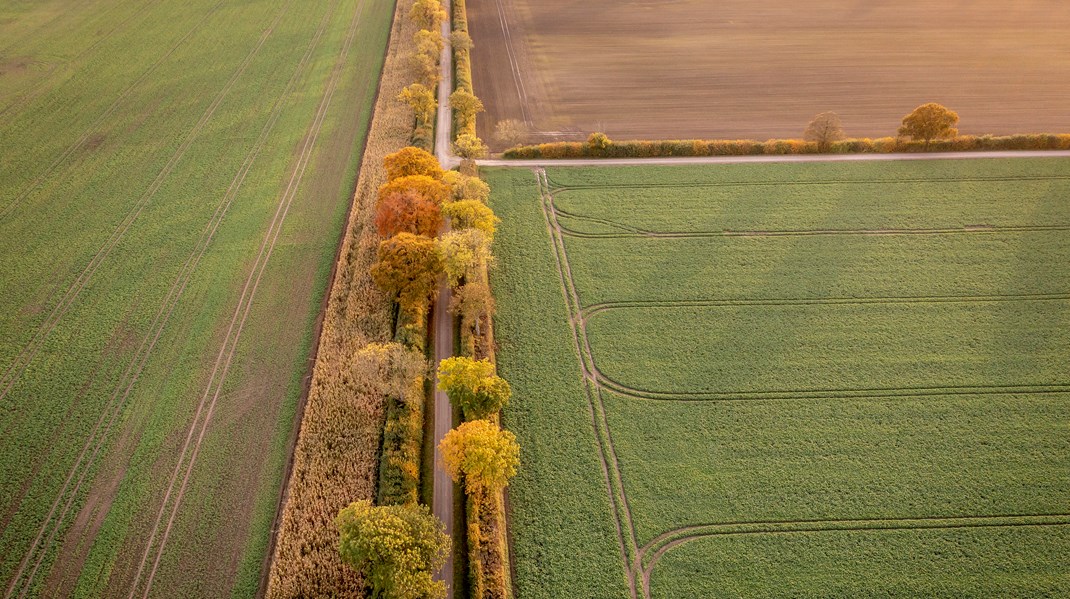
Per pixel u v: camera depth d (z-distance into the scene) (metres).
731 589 38.19
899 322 55.47
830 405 48.66
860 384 50.16
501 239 64.69
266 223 66.62
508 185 72.69
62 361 51.66
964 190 71.12
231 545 39.88
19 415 47.38
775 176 74.25
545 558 39.44
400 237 54.47
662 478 43.81
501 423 47.09
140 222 66.69
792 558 39.62
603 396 49.31
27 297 57.59
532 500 42.41
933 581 38.59
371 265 59.81
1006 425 47.12
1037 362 51.75
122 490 42.66
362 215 66.38
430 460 44.91
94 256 62.28
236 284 59.16
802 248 63.62
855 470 44.31
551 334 54.34
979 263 61.38
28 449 45.12
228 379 50.31
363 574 37.84
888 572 39.03
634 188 72.50
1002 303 57.09
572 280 60.16
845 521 41.59
